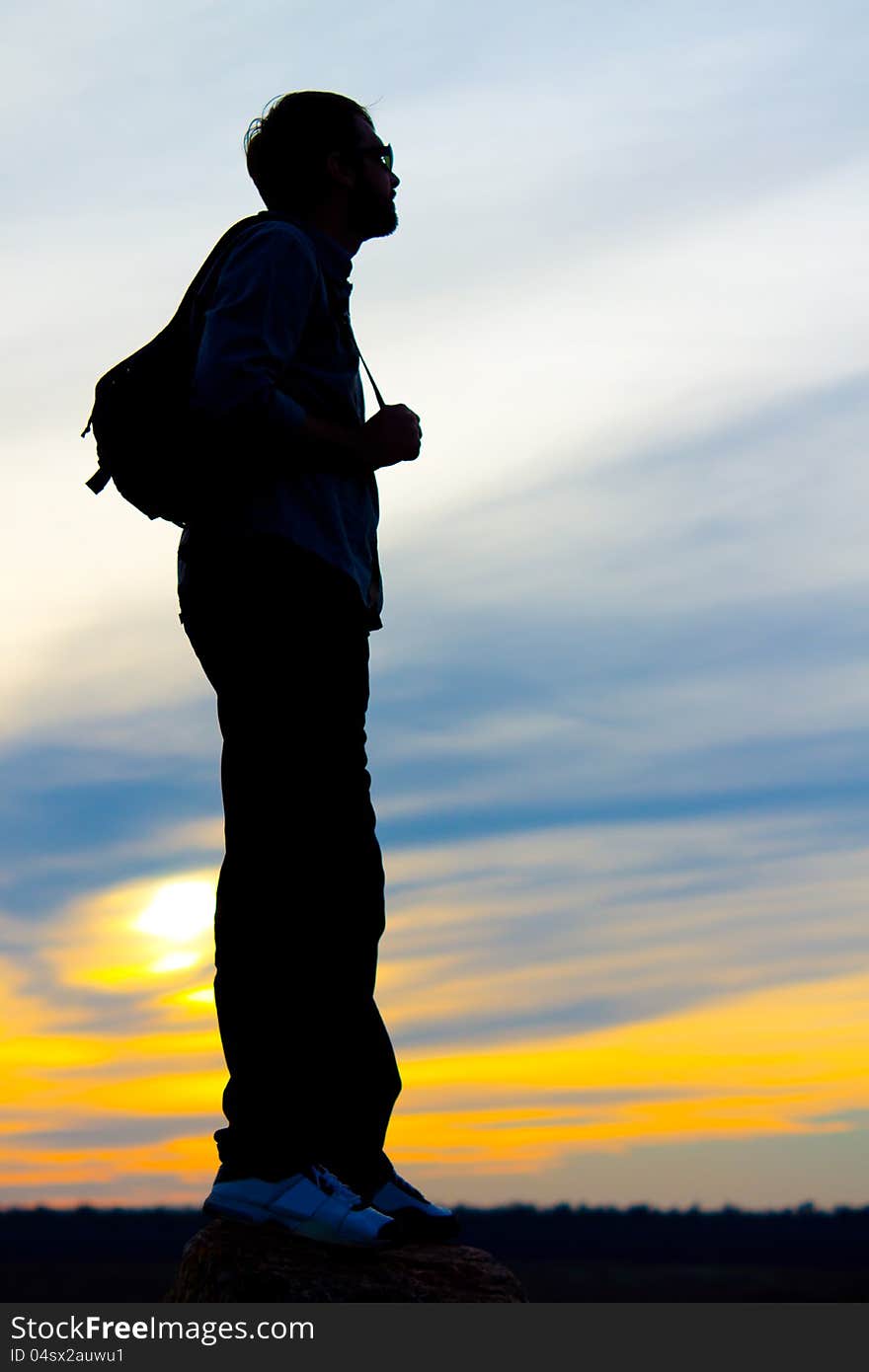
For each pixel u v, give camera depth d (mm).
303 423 2920
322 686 2996
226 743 3055
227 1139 2953
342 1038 2980
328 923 2961
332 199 3223
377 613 3229
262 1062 2910
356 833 3029
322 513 3006
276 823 2959
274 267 2910
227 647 3018
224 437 2846
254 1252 2891
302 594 2969
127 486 2996
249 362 2812
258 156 3293
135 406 2947
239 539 2977
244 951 2951
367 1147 3025
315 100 3256
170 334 3047
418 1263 3062
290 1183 2859
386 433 3068
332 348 3094
